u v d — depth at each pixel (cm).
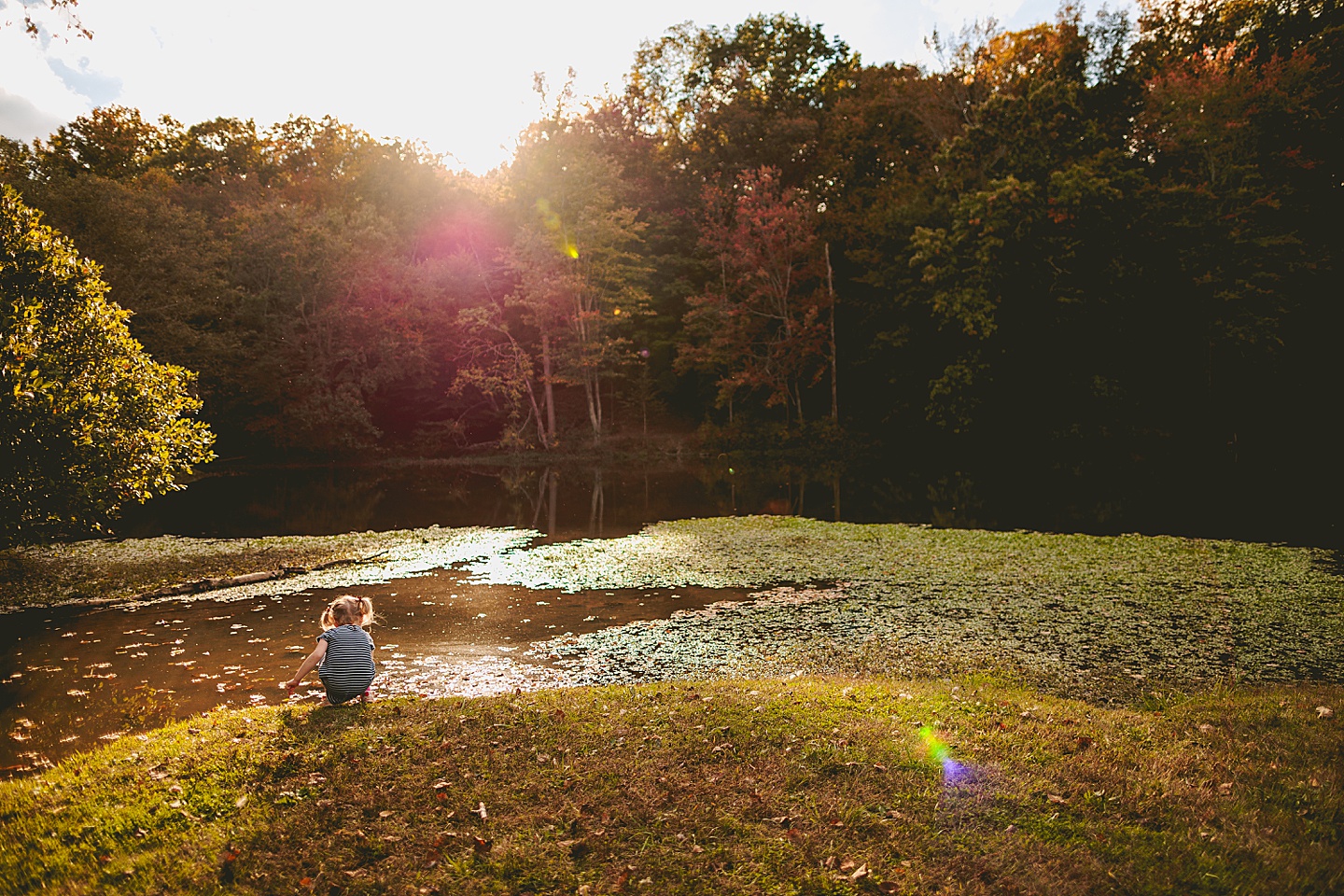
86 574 1447
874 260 4088
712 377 4869
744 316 4219
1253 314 3095
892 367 4194
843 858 419
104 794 504
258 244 4050
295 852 430
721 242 4306
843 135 4497
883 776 511
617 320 4384
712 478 3256
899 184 4100
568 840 438
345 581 1377
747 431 4319
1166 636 977
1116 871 409
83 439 1164
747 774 515
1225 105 3158
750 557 1526
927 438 4050
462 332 4562
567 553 1625
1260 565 1352
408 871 412
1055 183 3058
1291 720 634
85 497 1179
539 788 496
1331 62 3234
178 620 1125
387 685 838
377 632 1051
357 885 399
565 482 3272
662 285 4750
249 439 4241
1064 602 1143
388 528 2058
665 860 418
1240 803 486
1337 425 3462
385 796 488
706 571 1407
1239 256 3083
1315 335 3391
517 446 4391
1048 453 3409
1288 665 865
